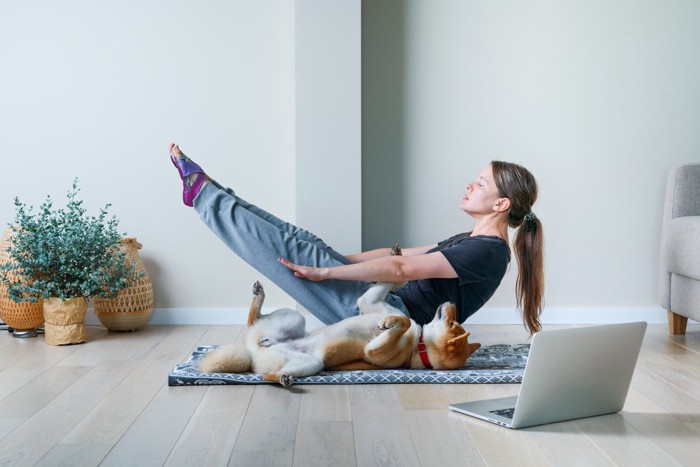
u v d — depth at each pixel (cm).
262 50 388
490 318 399
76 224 344
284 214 391
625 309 402
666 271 370
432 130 392
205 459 178
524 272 285
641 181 399
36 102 384
